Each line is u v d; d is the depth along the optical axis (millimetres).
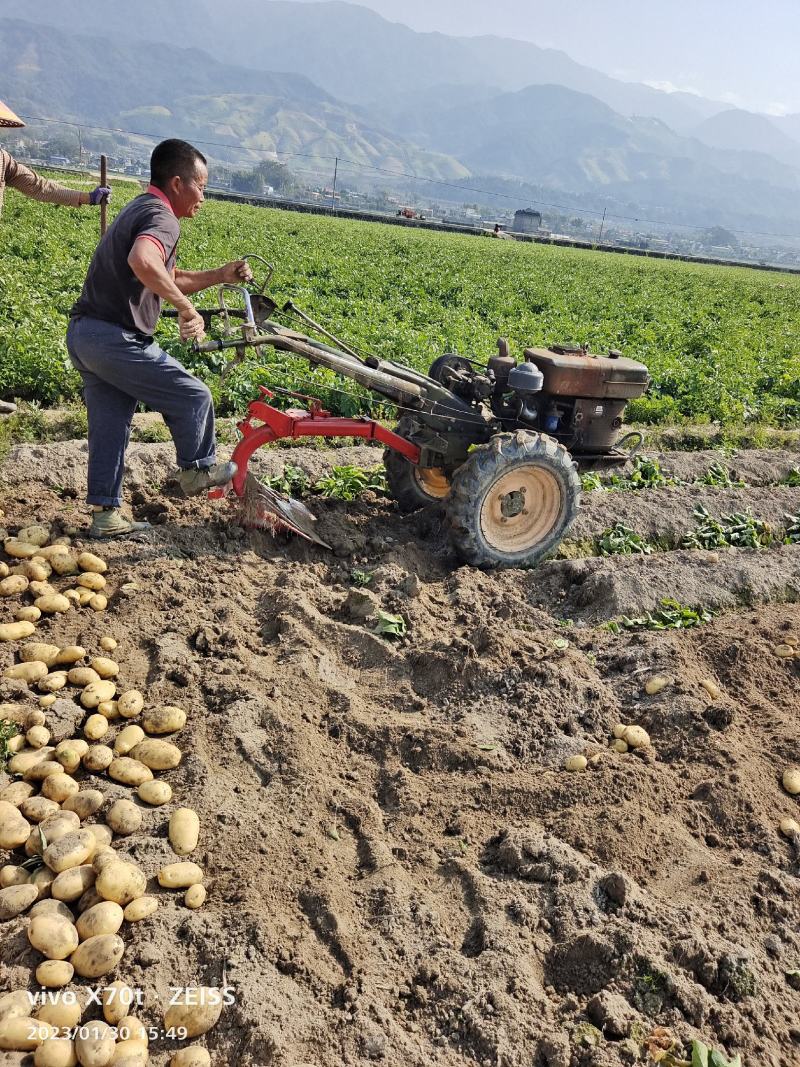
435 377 6625
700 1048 2785
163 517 6000
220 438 8016
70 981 2848
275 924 3117
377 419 9172
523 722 4422
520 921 3262
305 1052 2732
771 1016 3029
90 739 3855
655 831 3773
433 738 4176
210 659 4496
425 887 3416
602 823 3762
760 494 8117
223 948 2994
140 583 5055
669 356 14836
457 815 3781
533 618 5488
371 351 12008
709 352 16766
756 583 6230
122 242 4691
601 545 6867
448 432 6121
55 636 4516
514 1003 2936
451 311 18750
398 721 4309
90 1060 2588
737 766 4207
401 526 6613
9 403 8398
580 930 3209
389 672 4711
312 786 3781
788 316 29531
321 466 7457
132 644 4555
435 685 4656
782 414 12320
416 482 6742
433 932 3195
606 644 5262
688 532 7359
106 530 5457
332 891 3291
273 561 5715
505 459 5633
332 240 38469
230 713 4066
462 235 70500
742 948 3217
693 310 26562
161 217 4680
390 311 17344
